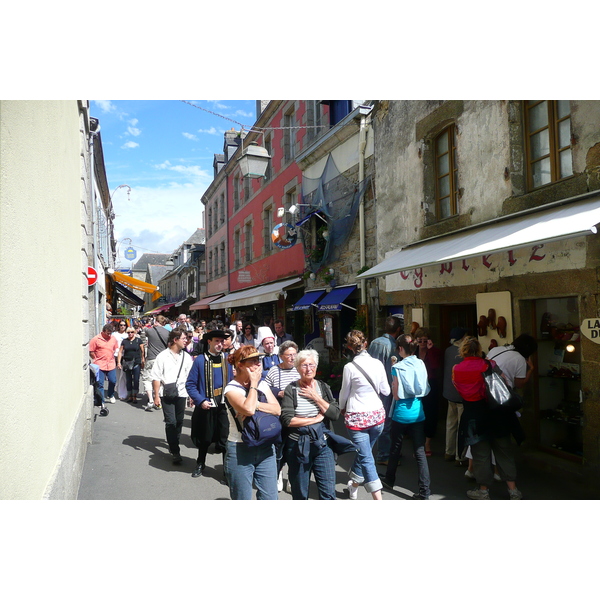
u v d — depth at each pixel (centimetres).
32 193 269
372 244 1015
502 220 621
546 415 591
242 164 1012
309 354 400
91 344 886
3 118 213
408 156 862
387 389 462
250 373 364
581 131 514
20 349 232
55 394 332
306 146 1394
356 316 1038
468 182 699
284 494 500
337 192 1168
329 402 416
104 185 1880
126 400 1016
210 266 2966
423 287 799
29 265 256
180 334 598
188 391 542
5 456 204
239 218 2212
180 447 667
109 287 2377
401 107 885
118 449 643
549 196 555
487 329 648
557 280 537
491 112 649
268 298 1466
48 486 288
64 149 418
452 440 604
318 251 1263
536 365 600
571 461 546
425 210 812
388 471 505
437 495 483
